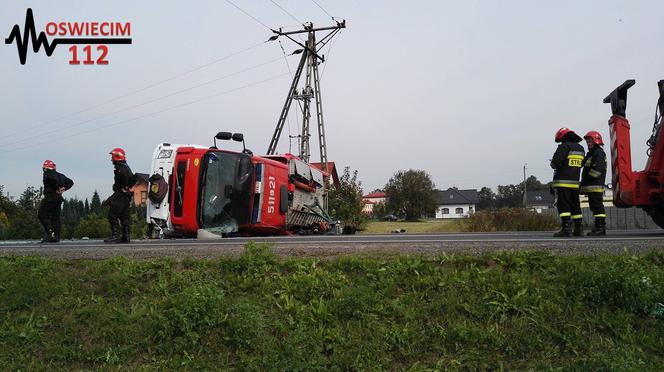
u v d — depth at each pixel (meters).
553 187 8.98
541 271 5.71
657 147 9.25
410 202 76.31
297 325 5.19
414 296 5.46
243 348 5.03
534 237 9.41
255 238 11.42
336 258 6.26
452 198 109.81
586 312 5.07
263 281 5.95
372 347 4.88
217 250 6.95
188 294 5.50
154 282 6.14
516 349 4.77
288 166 18.95
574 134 8.98
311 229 21.22
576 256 5.96
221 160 14.62
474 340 4.84
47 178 11.38
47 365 5.06
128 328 5.37
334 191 29.55
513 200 114.38
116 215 10.40
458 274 5.74
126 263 6.55
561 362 4.62
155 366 4.94
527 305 5.16
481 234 12.38
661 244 6.36
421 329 5.07
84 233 32.00
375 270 5.93
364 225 29.70
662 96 9.27
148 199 14.02
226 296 5.78
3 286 6.19
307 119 34.88
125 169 10.39
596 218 9.54
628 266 5.50
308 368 4.75
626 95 9.67
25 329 5.46
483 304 5.23
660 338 4.70
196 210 13.80
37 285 6.10
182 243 9.30
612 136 9.73
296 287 5.75
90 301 5.91
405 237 10.61
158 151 14.28
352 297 5.34
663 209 9.45
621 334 4.79
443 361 4.73
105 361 5.05
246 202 15.45
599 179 9.40
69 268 6.81
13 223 32.94
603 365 4.43
